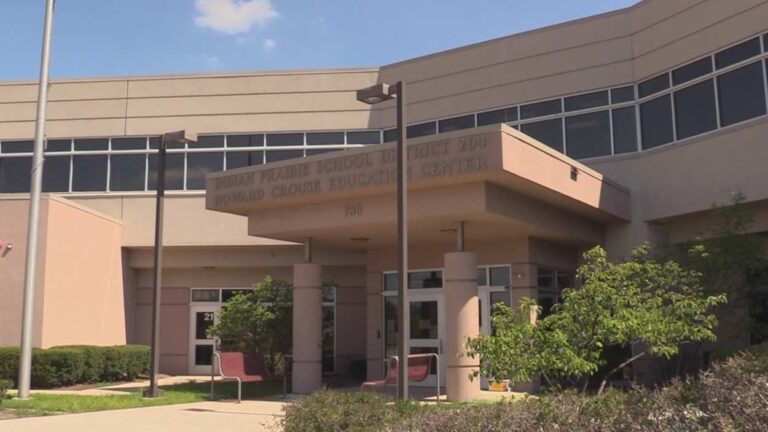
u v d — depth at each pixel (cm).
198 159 2511
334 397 850
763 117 1706
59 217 2036
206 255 2480
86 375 1928
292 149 2488
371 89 1198
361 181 1544
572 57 2138
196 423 1159
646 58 2017
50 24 1692
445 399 1514
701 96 1873
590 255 884
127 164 2525
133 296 2491
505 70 2241
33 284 1568
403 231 1158
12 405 1354
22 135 2564
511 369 812
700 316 914
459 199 1471
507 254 1811
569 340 824
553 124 2136
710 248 1563
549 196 1614
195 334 2480
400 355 1122
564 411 599
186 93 2558
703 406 523
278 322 1956
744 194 1730
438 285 1889
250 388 1841
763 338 1648
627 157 2008
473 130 1405
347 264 2392
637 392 603
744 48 1783
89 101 2580
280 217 1741
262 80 2542
